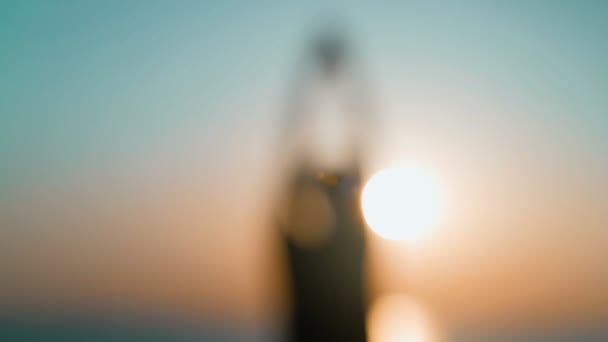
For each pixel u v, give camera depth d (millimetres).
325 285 2223
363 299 2227
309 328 2219
